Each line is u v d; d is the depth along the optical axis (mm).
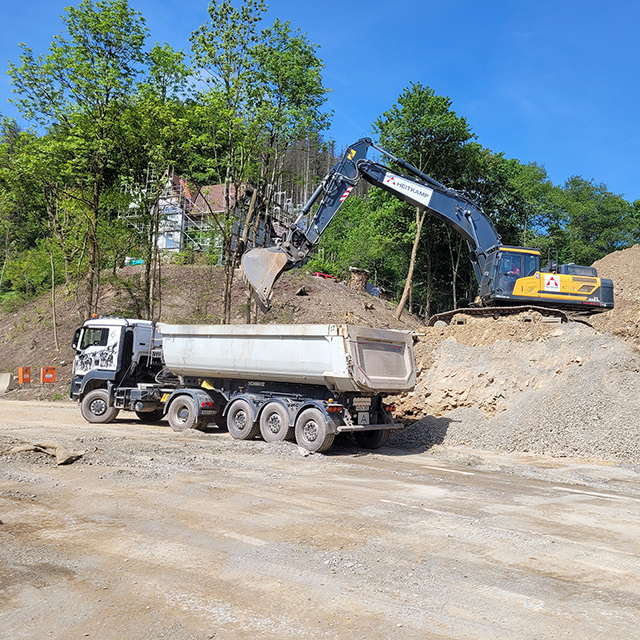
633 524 6672
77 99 23516
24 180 25953
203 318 29109
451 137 35406
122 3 22969
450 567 4973
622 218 53812
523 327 16234
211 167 24234
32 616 3865
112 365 15250
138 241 29234
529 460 11422
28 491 7219
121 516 6242
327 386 11492
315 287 33438
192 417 13500
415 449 12750
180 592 4293
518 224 45688
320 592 4359
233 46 22266
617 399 12484
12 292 48031
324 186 17062
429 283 43719
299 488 7875
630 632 3840
